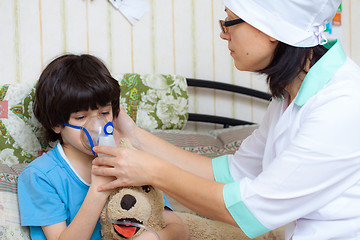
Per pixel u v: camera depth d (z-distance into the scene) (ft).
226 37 3.37
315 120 2.96
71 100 3.49
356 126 2.93
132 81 6.09
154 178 3.20
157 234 3.38
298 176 2.97
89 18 6.40
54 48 6.26
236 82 7.18
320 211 3.14
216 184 3.20
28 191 3.80
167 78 6.32
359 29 7.54
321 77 3.15
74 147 3.83
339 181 3.05
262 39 3.15
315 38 3.12
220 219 3.27
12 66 6.10
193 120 6.86
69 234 3.40
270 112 3.92
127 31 6.60
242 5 3.08
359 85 3.07
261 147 3.97
